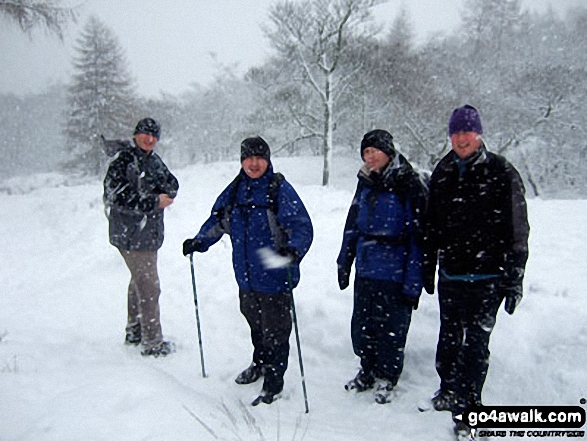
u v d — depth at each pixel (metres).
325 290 5.66
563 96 29.84
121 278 7.35
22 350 4.39
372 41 29.45
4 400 3.22
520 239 3.17
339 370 4.48
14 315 6.05
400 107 29.56
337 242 7.78
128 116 34.88
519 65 33.84
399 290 3.86
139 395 3.36
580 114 30.69
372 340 4.03
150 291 4.72
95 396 3.30
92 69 33.94
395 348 3.91
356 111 31.02
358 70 28.25
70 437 2.85
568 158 32.50
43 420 3.01
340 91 27.73
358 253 3.98
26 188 25.78
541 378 3.82
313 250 7.42
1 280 7.97
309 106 29.28
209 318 5.69
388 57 30.39
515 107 30.52
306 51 27.59
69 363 4.15
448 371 3.71
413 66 30.56
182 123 51.06
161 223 4.75
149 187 4.60
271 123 30.28
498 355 4.10
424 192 3.74
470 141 3.25
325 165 26.34
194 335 5.28
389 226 3.80
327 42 26.97
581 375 3.73
